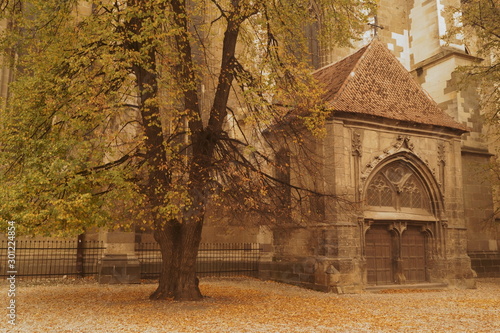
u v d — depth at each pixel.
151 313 11.11
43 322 10.06
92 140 11.34
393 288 17.38
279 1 14.87
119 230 17.86
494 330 9.84
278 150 17.50
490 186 25.05
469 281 18.84
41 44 12.62
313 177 16.58
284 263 19.25
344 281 16.19
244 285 18.25
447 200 19.27
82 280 18.30
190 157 12.88
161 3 12.28
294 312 11.73
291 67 14.45
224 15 13.98
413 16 28.88
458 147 20.02
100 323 9.95
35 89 11.93
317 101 14.95
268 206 13.96
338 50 26.31
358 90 18.44
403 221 18.17
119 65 11.80
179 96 13.05
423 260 18.84
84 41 11.81
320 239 16.97
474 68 22.89
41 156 11.00
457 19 25.12
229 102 22.17
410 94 19.98
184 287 13.18
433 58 26.66
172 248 13.35
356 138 17.48
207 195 12.47
